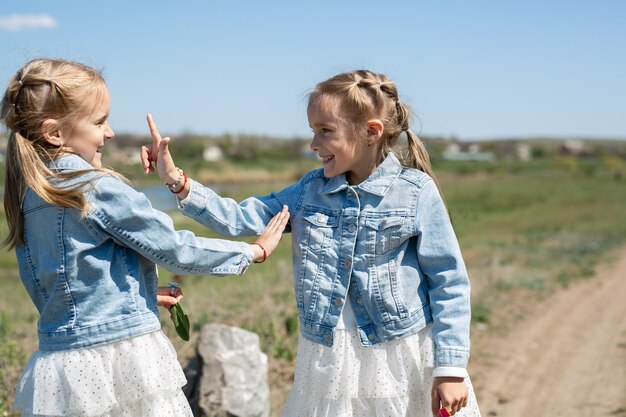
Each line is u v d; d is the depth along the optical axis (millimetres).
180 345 6035
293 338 6773
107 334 2596
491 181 59250
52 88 2598
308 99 2955
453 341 2803
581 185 54469
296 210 3043
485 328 9094
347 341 2863
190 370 4988
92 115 2688
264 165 62812
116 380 2609
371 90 2896
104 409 2559
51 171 2609
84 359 2578
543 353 8078
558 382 6996
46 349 2631
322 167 3064
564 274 14000
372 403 2873
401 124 3008
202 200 2949
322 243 2934
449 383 2770
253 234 3039
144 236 2627
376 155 2996
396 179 2934
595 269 14969
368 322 2875
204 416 4664
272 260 15539
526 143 134750
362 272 2885
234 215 3008
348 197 2941
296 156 78875
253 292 8844
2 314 7789
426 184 2936
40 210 2641
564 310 10523
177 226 19422
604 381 7023
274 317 7074
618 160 92125
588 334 9062
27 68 2639
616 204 37531
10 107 2639
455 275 2873
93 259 2602
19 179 2684
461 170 70438
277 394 5598
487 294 11172
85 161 2680
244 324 7027
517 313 10086
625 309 10734
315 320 2896
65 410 2559
